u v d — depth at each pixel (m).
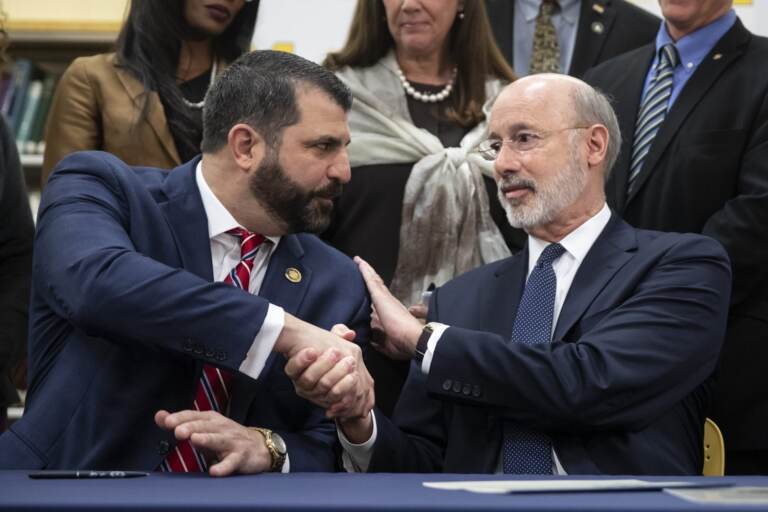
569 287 3.71
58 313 3.28
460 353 3.48
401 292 4.55
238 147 3.52
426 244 4.57
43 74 6.28
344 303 3.65
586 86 3.93
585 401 3.38
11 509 1.94
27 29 6.18
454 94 4.84
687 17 4.56
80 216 3.37
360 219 4.62
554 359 3.42
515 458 3.49
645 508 1.93
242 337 3.12
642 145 4.55
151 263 3.21
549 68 5.28
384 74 4.81
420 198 4.58
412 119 4.77
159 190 3.61
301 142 3.49
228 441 2.98
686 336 3.52
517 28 5.43
